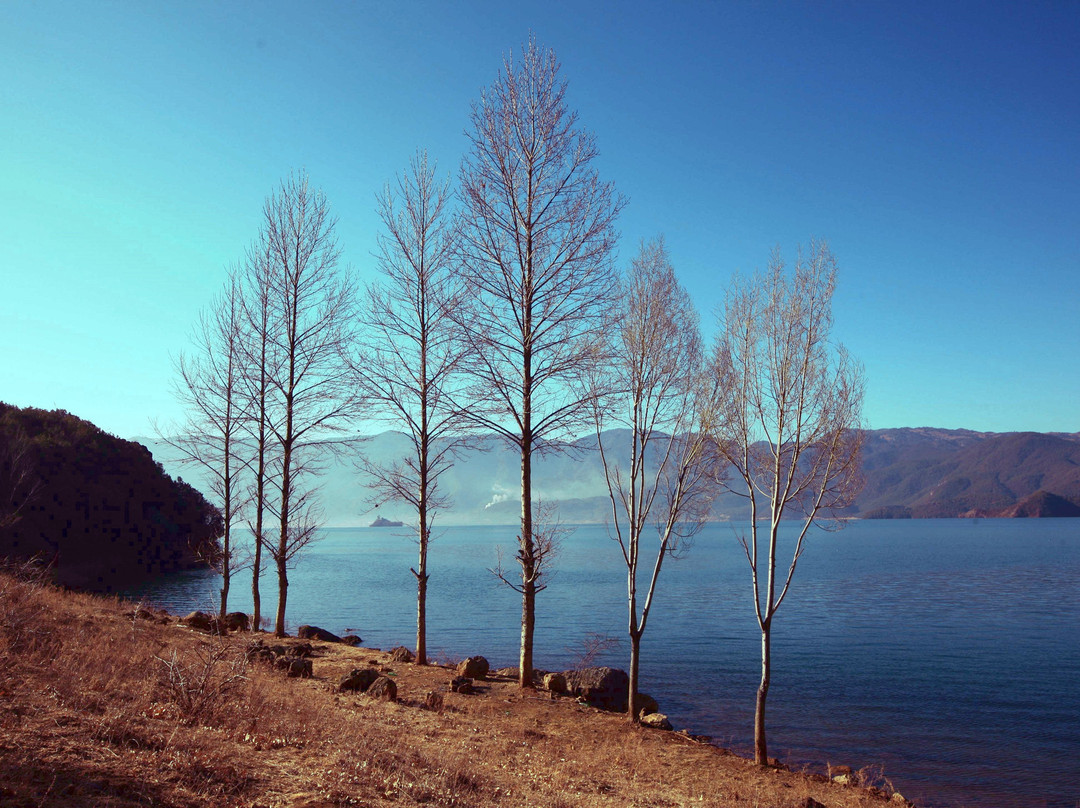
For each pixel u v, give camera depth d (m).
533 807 7.86
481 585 66.94
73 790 5.65
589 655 22.39
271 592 58.62
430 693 14.24
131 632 14.71
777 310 13.55
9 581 14.52
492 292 16.89
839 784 13.18
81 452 69.12
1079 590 62.12
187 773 6.62
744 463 13.85
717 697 23.67
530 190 17.16
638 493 15.74
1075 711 22.03
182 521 81.75
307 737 8.95
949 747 18.27
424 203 19.67
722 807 9.61
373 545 187.38
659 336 15.52
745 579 74.25
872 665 29.62
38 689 8.60
